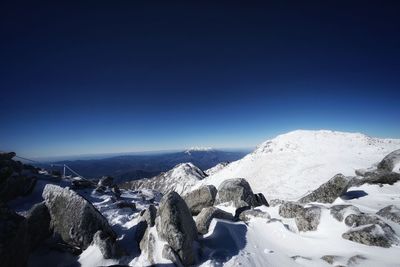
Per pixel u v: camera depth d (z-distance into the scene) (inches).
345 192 605.3
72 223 453.7
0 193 717.9
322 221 429.7
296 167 2497.5
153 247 386.0
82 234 445.7
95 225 456.8
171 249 358.9
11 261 344.8
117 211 771.4
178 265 344.2
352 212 415.5
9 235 347.3
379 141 2854.3
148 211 484.4
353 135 3181.6
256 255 381.1
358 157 2321.6
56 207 477.4
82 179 1112.2
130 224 559.5
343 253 346.6
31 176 874.1
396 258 310.0
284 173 2437.3
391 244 336.2
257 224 494.3
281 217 502.0
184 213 407.8
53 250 450.3
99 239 422.9
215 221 487.5
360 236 356.5
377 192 581.3
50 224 473.7
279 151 3176.7
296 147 3137.3
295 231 446.0
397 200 515.2
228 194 648.4
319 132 3494.1
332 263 324.8
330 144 2950.3
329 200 583.2
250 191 664.4
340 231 396.2
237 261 362.6
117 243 432.8
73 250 446.0
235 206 616.7
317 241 394.0
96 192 1000.9
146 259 382.9
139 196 1278.3
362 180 663.8
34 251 444.8
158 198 1395.2
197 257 375.2
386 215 417.4
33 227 455.8
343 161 2288.4
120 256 414.0
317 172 2178.9
